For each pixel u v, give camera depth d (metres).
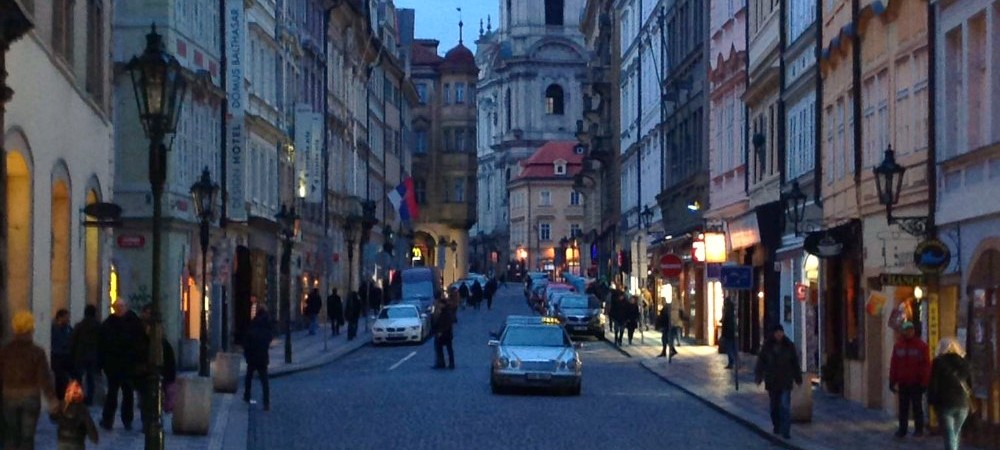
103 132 33.19
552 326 37.22
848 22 33.62
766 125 44.72
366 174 92.62
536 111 181.25
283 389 36.38
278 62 61.72
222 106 49.28
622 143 91.94
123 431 24.50
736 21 50.31
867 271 31.70
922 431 25.38
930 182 26.66
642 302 71.00
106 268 33.69
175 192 42.75
